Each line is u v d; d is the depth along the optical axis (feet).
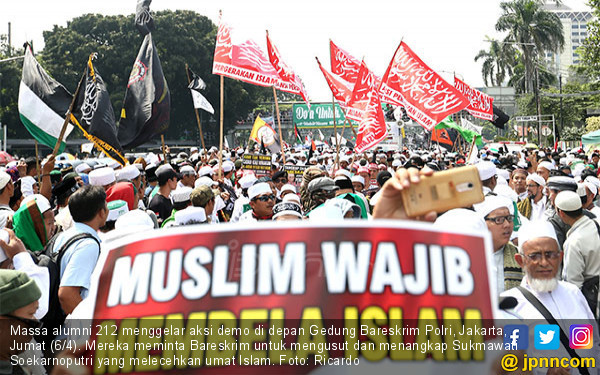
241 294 5.74
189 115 219.00
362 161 47.80
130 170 26.68
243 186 27.68
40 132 28.76
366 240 5.78
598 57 142.00
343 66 42.16
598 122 219.00
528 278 12.79
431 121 33.22
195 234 5.93
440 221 11.08
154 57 34.37
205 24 216.95
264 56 36.99
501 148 88.84
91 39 206.69
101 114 28.07
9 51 182.60
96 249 14.44
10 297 10.28
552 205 23.90
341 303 5.66
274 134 60.54
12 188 20.47
